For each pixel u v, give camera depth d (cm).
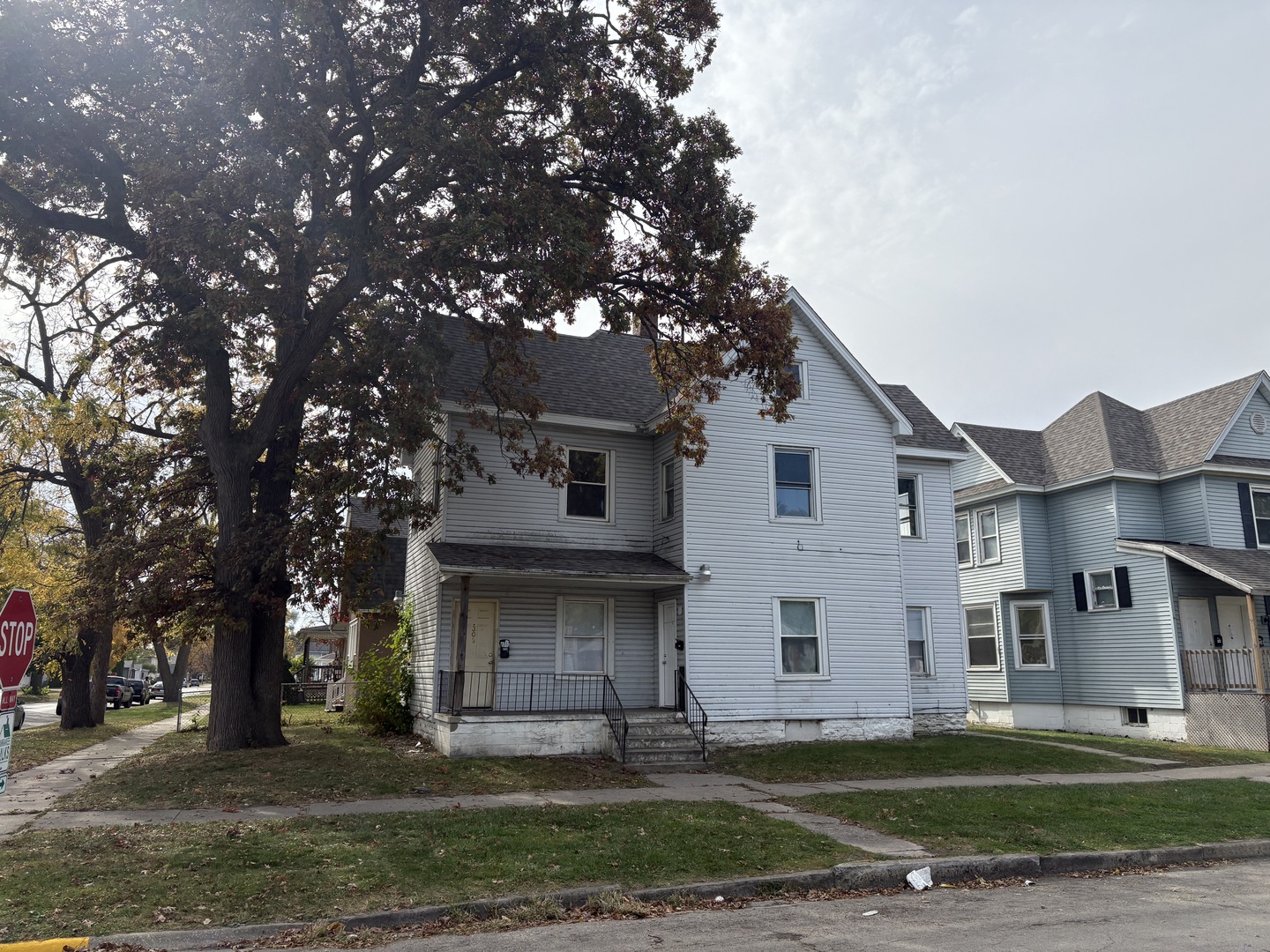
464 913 734
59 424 2103
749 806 1198
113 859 852
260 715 1723
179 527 1742
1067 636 2591
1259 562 2258
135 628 1706
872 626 2016
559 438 2011
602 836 981
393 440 1512
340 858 863
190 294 1516
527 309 1505
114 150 1596
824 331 2083
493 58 1612
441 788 1298
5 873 804
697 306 1683
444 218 1553
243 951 643
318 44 1483
